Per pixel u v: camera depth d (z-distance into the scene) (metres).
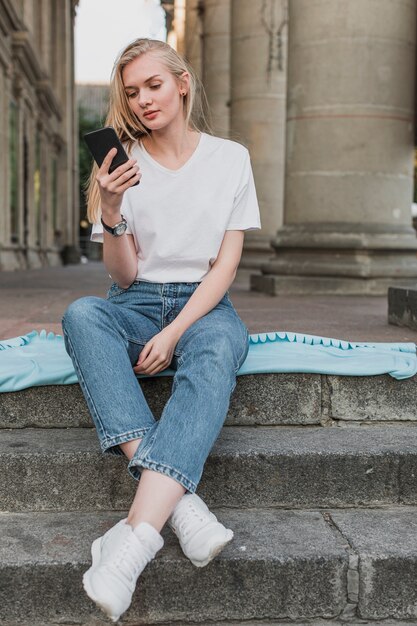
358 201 8.17
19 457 2.51
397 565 2.19
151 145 2.64
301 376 2.86
